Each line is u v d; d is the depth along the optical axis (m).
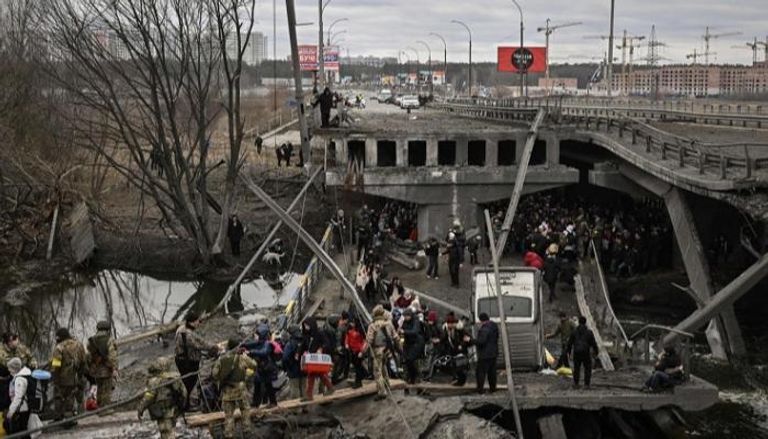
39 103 52.28
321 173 45.03
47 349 29.84
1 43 53.22
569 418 21.36
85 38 43.97
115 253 43.88
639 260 38.44
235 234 42.47
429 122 57.59
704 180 27.94
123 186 55.91
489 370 19.59
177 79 42.91
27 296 37.78
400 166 41.91
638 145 37.88
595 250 35.47
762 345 31.02
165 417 15.74
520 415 19.81
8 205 46.69
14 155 45.97
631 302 35.94
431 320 21.70
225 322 30.28
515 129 46.56
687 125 52.50
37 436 16.52
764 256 26.58
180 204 41.78
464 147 42.44
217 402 18.61
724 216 37.00
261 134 90.38
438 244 35.31
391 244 38.94
